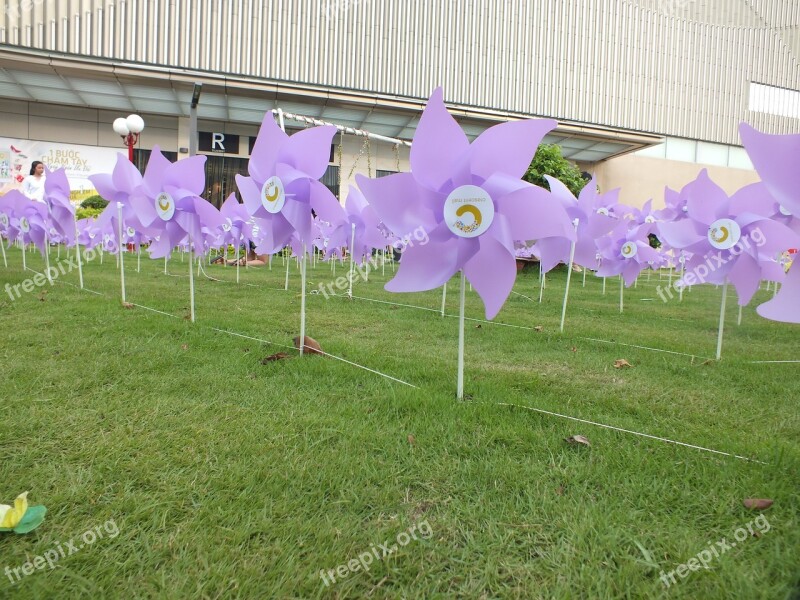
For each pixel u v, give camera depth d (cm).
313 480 160
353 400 229
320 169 265
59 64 1366
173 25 1522
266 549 128
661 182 1922
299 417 207
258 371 269
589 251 414
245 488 154
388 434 193
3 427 190
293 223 278
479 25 1733
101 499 148
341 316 470
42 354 284
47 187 515
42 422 196
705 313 612
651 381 289
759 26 1869
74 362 271
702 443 196
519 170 190
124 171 420
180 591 113
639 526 142
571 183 1321
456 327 433
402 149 1952
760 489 159
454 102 1739
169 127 1797
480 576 123
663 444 192
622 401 247
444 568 126
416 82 1700
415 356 324
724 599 116
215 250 1322
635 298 771
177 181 350
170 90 1504
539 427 204
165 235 372
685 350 378
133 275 773
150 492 152
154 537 132
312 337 365
